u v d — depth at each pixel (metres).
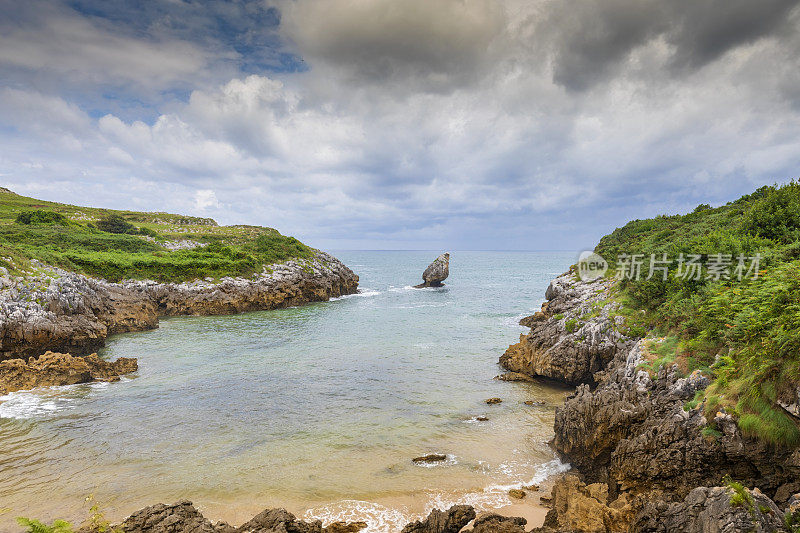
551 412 27.84
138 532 13.89
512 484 19.58
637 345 25.09
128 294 58.44
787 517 11.09
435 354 41.31
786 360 15.14
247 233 135.00
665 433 16.98
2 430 24.64
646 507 13.73
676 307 25.16
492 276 138.12
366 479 19.86
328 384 32.75
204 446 22.89
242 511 17.41
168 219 147.50
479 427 25.52
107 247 78.69
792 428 14.12
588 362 30.86
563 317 36.62
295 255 87.50
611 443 19.41
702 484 15.47
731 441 15.12
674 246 31.70
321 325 56.19
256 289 70.44
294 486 19.23
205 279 69.50
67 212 125.44
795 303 16.27
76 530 14.56
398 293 94.06
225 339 47.88
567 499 16.27
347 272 94.69
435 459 21.66
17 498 18.06
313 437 24.05
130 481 19.50
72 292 45.59
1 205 117.25
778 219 28.88
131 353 41.75
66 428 24.94
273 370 36.16
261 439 23.75
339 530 16.08
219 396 30.16
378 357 40.22
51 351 37.88
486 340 47.03
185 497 18.33
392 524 16.61
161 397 29.91
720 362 18.38
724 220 39.47
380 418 26.66
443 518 15.15
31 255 51.38
